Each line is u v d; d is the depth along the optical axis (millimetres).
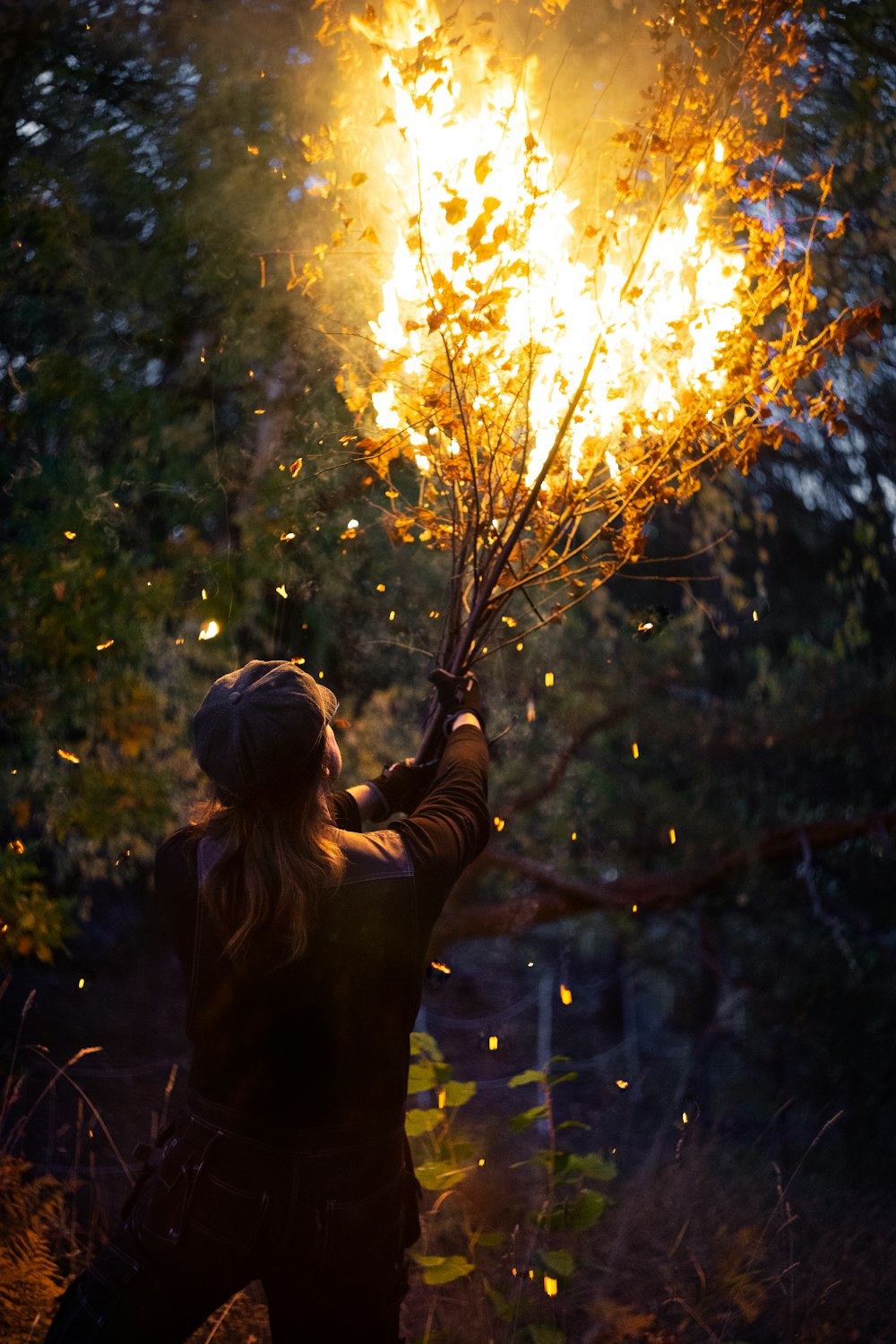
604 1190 3734
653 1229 3361
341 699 4262
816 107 3398
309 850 1481
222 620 3383
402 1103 1581
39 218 3236
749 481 4820
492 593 2078
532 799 5805
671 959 7883
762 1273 3123
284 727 1460
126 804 3553
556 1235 3055
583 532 2963
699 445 2215
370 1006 1494
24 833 4016
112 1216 3240
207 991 1494
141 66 3541
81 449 3332
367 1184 1499
